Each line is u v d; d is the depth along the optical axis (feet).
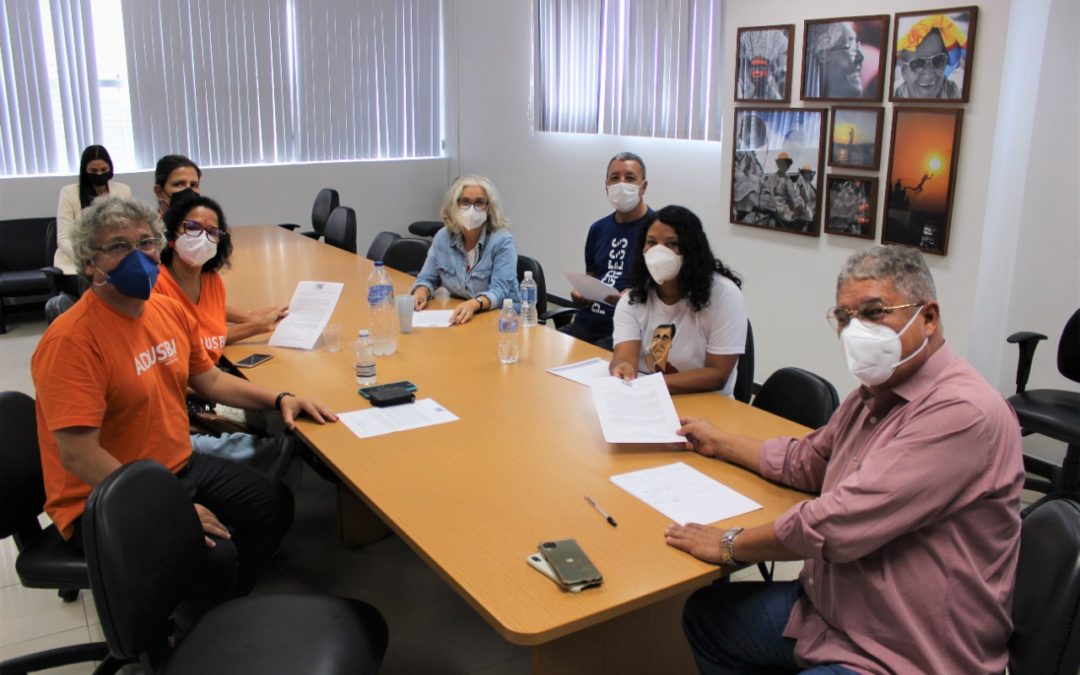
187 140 21.43
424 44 24.32
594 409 7.83
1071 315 11.33
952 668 4.68
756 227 14.55
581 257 20.56
